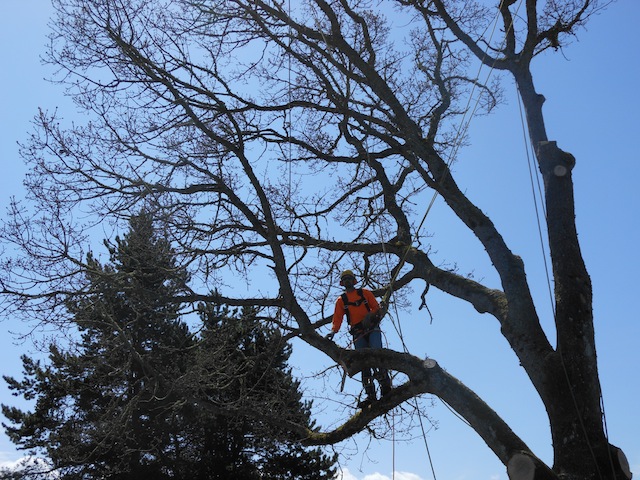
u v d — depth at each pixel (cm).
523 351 966
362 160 1301
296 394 1378
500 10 1148
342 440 1095
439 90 1362
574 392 901
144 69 1171
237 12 1225
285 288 1130
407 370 1016
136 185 1195
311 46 1203
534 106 1080
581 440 882
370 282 1377
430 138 1302
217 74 1233
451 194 1097
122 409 1394
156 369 1312
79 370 2019
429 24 1367
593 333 927
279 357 1738
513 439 930
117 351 1350
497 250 1041
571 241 966
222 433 2398
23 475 2258
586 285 941
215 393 1506
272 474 2469
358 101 1239
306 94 1314
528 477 882
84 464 2258
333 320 1105
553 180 999
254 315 1271
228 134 1198
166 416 2258
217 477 2391
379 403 1053
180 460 2381
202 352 1309
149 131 1209
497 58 1110
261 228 1178
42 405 2373
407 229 1247
